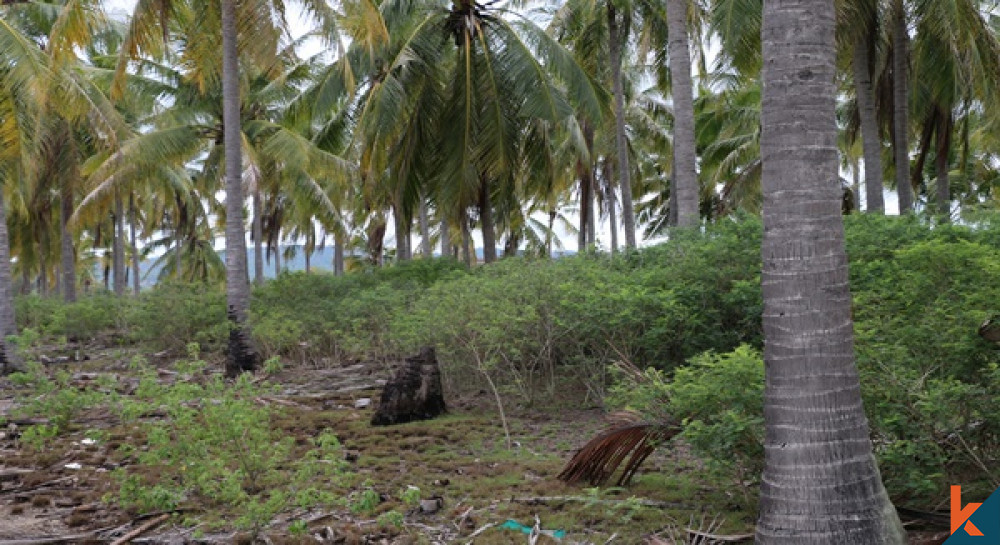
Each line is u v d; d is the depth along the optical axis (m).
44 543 4.40
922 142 15.46
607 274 8.06
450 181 15.38
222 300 15.31
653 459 5.73
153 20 12.69
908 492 4.17
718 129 28.58
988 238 6.90
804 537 3.21
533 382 8.70
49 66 12.67
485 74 15.31
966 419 3.95
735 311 7.13
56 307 19.47
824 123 3.36
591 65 17.97
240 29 12.54
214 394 5.91
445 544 4.22
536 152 17.25
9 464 6.33
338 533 4.40
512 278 8.27
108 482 5.70
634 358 7.41
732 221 8.02
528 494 5.00
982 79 12.42
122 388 10.31
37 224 27.28
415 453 6.36
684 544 3.93
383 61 16.73
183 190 26.34
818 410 3.26
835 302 3.31
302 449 6.61
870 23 12.57
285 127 20.28
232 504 4.63
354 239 42.09
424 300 9.31
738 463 4.41
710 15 13.98
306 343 12.02
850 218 8.32
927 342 4.38
